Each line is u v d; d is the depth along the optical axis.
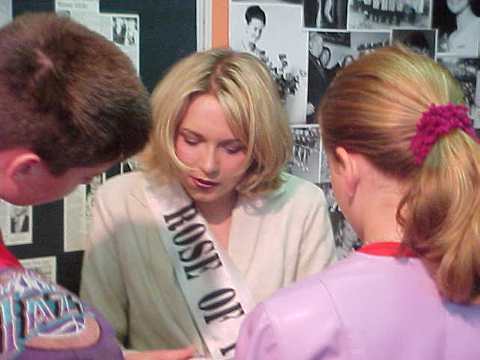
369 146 0.74
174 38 1.30
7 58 0.63
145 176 1.17
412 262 0.75
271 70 1.41
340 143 0.77
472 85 1.69
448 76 0.76
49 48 0.64
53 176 0.66
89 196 1.27
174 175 1.14
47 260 1.25
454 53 1.65
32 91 0.62
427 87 0.73
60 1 1.19
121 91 0.66
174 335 1.14
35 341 0.59
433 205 0.69
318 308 0.73
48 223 1.24
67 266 1.27
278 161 1.13
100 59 0.66
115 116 0.66
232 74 1.07
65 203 1.25
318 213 1.22
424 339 0.72
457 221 0.68
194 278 1.15
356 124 0.74
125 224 1.15
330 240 1.24
